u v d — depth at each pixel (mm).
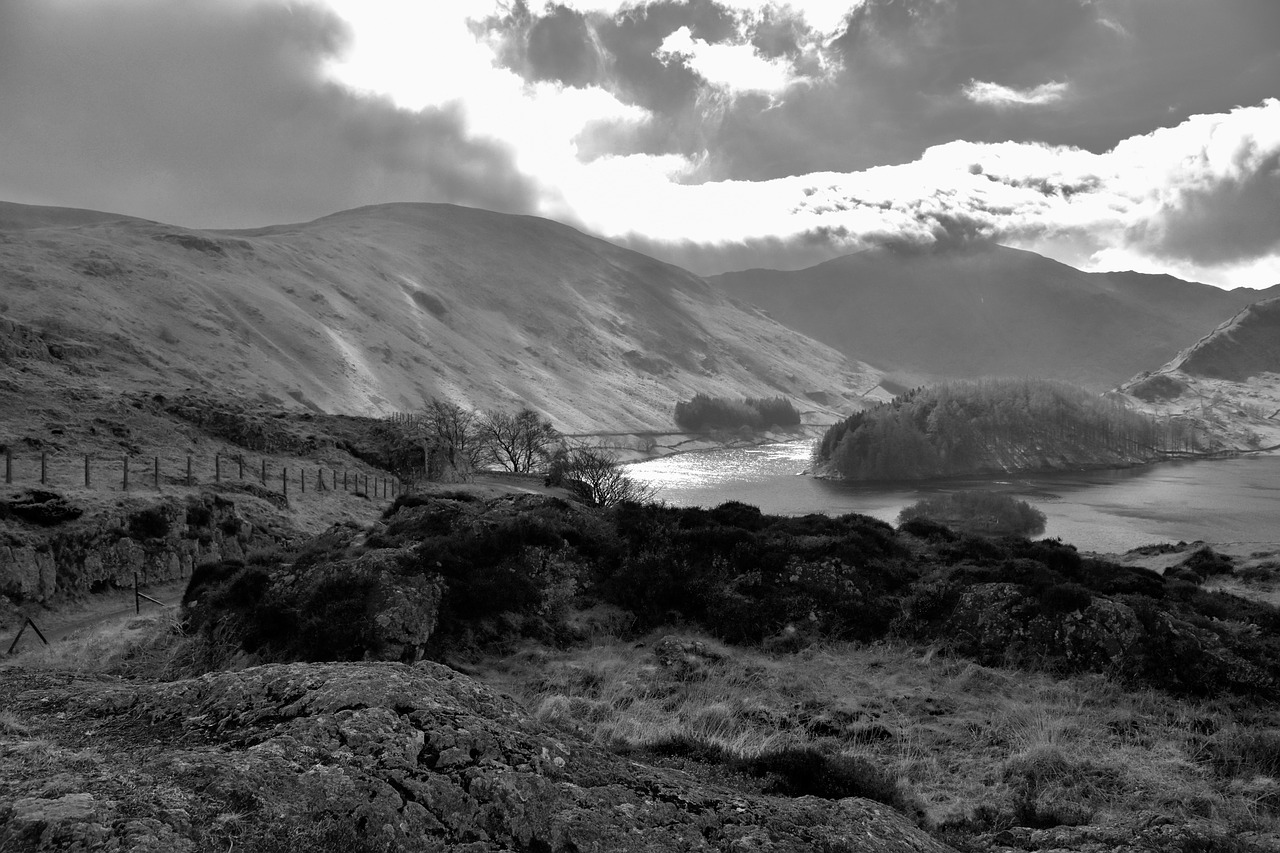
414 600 17266
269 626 17391
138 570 39469
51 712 8547
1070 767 12133
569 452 115688
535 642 18047
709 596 19703
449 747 7316
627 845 6559
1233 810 10742
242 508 50531
